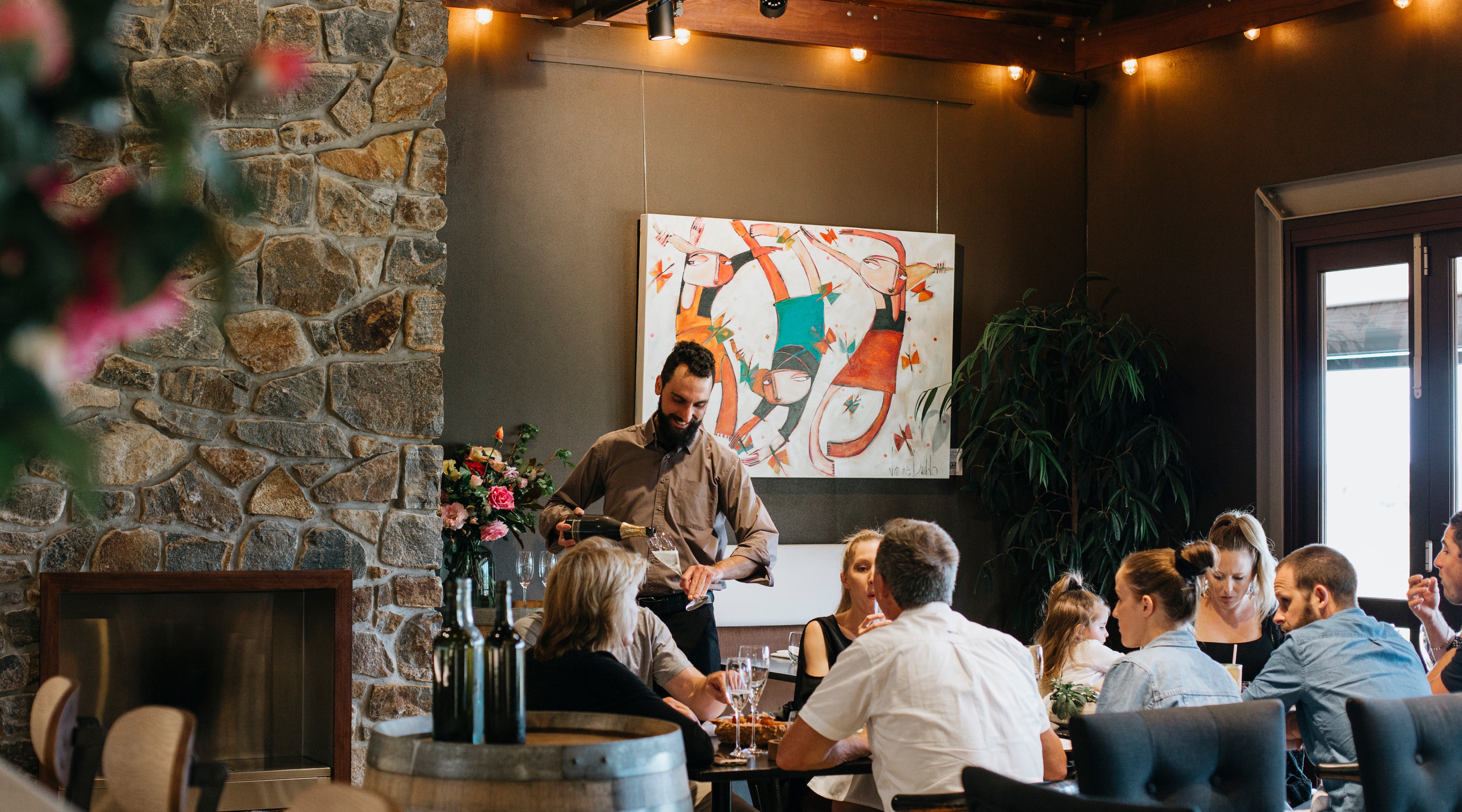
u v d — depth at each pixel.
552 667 2.55
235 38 4.05
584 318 5.32
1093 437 5.55
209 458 3.96
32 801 1.18
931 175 5.86
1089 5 6.02
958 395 5.75
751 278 5.46
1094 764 2.21
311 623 4.12
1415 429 4.96
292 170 4.11
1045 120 6.05
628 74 5.42
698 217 5.43
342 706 3.97
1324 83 5.18
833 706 2.54
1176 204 5.71
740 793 4.19
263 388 4.03
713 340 5.40
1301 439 5.33
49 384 0.71
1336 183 5.19
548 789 1.82
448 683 1.91
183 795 1.72
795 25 5.59
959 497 5.82
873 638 2.57
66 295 0.70
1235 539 3.85
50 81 0.72
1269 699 2.98
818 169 5.68
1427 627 3.66
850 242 5.61
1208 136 5.59
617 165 5.39
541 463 5.23
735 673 2.85
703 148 5.51
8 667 3.71
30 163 0.70
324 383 4.10
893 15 5.74
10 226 0.68
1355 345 5.18
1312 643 3.00
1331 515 5.24
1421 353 4.94
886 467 5.64
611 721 2.16
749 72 5.59
